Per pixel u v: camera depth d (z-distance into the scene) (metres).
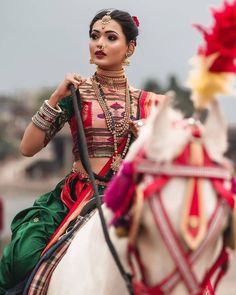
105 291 5.38
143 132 4.98
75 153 6.42
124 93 6.46
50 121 6.27
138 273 4.82
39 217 6.45
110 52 6.38
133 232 4.65
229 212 4.72
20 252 6.28
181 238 4.58
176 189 4.61
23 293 6.08
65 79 6.16
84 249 5.62
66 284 5.64
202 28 4.72
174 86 55.56
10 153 94.44
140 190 4.65
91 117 6.34
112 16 6.41
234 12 4.66
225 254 4.82
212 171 4.67
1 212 24.89
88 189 6.25
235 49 4.66
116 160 6.28
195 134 4.72
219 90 4.68
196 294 4.62
